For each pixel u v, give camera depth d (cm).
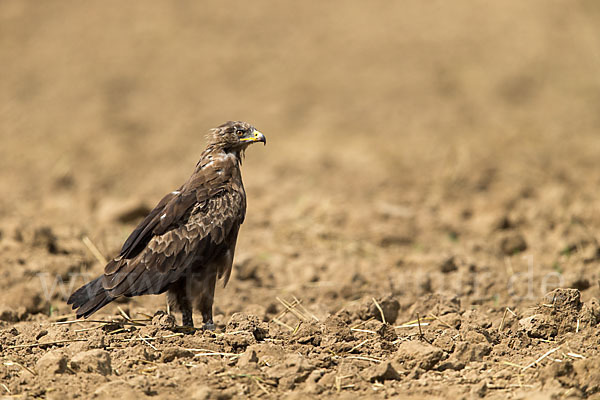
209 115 3144
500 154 2509
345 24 4066
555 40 3766
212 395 733
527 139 2708
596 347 857
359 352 884
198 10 4188
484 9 4144
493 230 1636
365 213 1752
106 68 3544
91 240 1456
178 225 959
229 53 3756
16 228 1426
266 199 2003
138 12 4106
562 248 1423
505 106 3177
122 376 800
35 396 762
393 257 1389
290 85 3450
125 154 2623
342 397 751
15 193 2100
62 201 1972
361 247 1565
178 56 3709
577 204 1777
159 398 741
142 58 3672
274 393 769
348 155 2625
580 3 4144
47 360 801
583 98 3219
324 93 3375
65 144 2695
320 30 4003
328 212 1788
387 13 4178
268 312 1147
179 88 3412
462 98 3281
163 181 2330
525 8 4100
